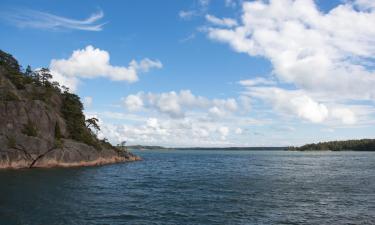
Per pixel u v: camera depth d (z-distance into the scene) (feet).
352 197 157.38
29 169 279.08
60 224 103.14
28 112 309.63
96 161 374.43
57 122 346.13
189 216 116.88
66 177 228.84
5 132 284.61
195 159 643.86
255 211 125.08
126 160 489.67
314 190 180.65
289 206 134.62
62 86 422.41
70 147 335.06
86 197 151.84
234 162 519.19
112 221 108.27
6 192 158.40
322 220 112.16
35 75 432.25
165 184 208.95
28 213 115.85
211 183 215.31
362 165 424.05
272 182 221.25
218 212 123.24
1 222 104.01
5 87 327.06
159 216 116.37
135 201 144.46
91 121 440.04
